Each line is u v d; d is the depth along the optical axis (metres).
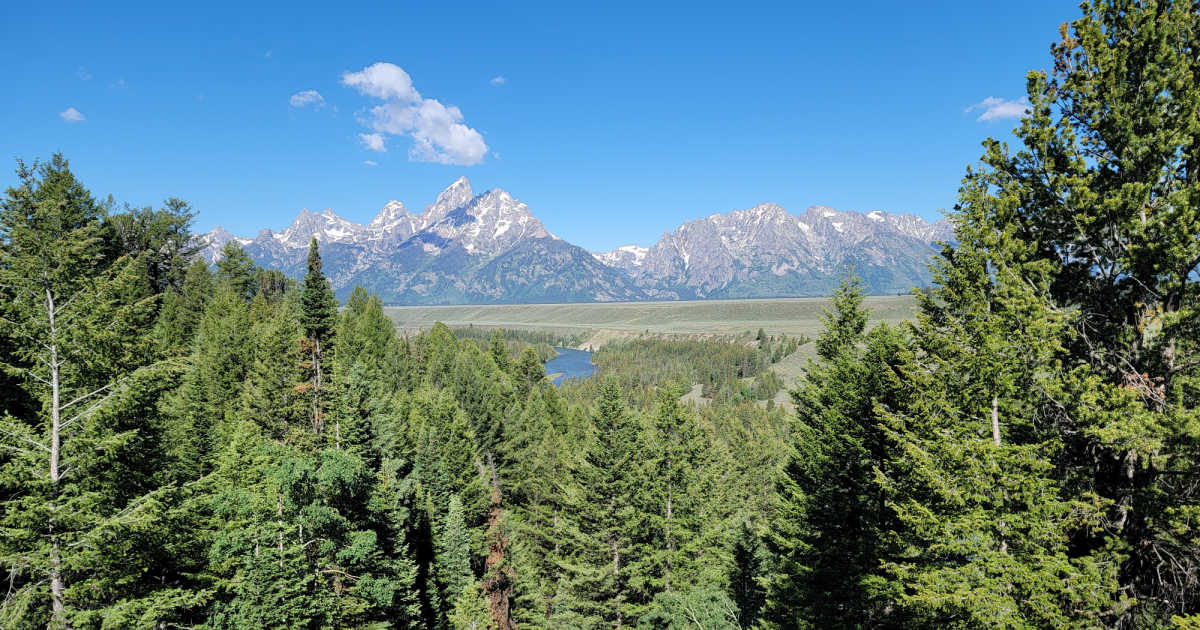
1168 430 11.19
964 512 13.91
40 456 15.23
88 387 16.58
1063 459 14.06
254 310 73.31
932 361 15.45
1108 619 12.37
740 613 27.91
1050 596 12.06
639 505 33.78
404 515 27.19
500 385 93.12
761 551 32.34
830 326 26.86
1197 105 12.05
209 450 28.14
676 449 33.91
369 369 62.59
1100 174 14.01
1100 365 13.83
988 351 13.61
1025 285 13.96
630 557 33.19
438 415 53.53
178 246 75.19
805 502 22.28
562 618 35.03
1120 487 13.11
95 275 17.23
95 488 16.66
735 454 70.00
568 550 42.34
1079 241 14.12
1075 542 13.47
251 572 18.05
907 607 15.95
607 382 34.81
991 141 15.06
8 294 15.89
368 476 23.19
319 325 43.12
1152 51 12.80
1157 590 12.29
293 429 32.75
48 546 14.91
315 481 20.89
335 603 20.39
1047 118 14.13
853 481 20.38
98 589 15.90
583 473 34.88
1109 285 13.94
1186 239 11.78
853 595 19.23
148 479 18.11
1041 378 13.15
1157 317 12.59
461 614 29.20
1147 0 12.95
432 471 42.12
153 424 17.97
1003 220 14.65
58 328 15.53
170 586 19.61
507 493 60.44
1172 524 11.77
